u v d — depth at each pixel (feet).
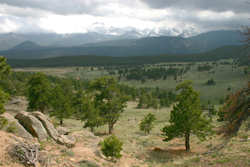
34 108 155.22
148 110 325.21
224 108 45.47
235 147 70.03
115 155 69.10
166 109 347.15
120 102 157.79
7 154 43.24
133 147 102.27
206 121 89.81
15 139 55.62
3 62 92.84
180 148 100.01
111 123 156.25
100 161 63.16
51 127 77.51
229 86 572.10
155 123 213.87
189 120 86.79
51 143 67.92
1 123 60.75
